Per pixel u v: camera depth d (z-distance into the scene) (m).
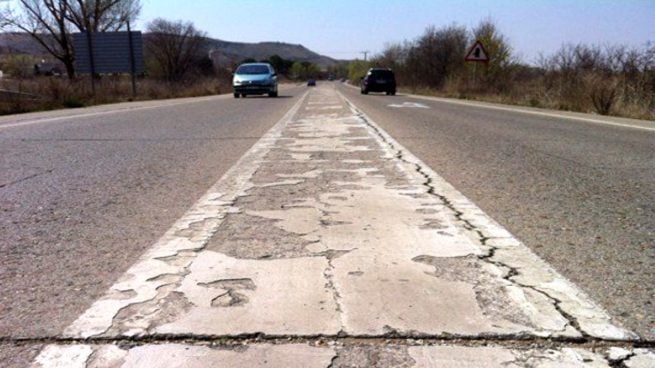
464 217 4.01
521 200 4.64
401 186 5.12
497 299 2.55
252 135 9.52
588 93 16.89
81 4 36.50
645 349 2.12
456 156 7.15
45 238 3.53
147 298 2.57
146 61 49.75
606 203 4.58
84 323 2.32
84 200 4.59
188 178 5.57
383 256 3.13
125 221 3.93
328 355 2.06
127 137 9.16
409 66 46.66
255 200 4.54
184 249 3.26
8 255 3.21
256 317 2.36
